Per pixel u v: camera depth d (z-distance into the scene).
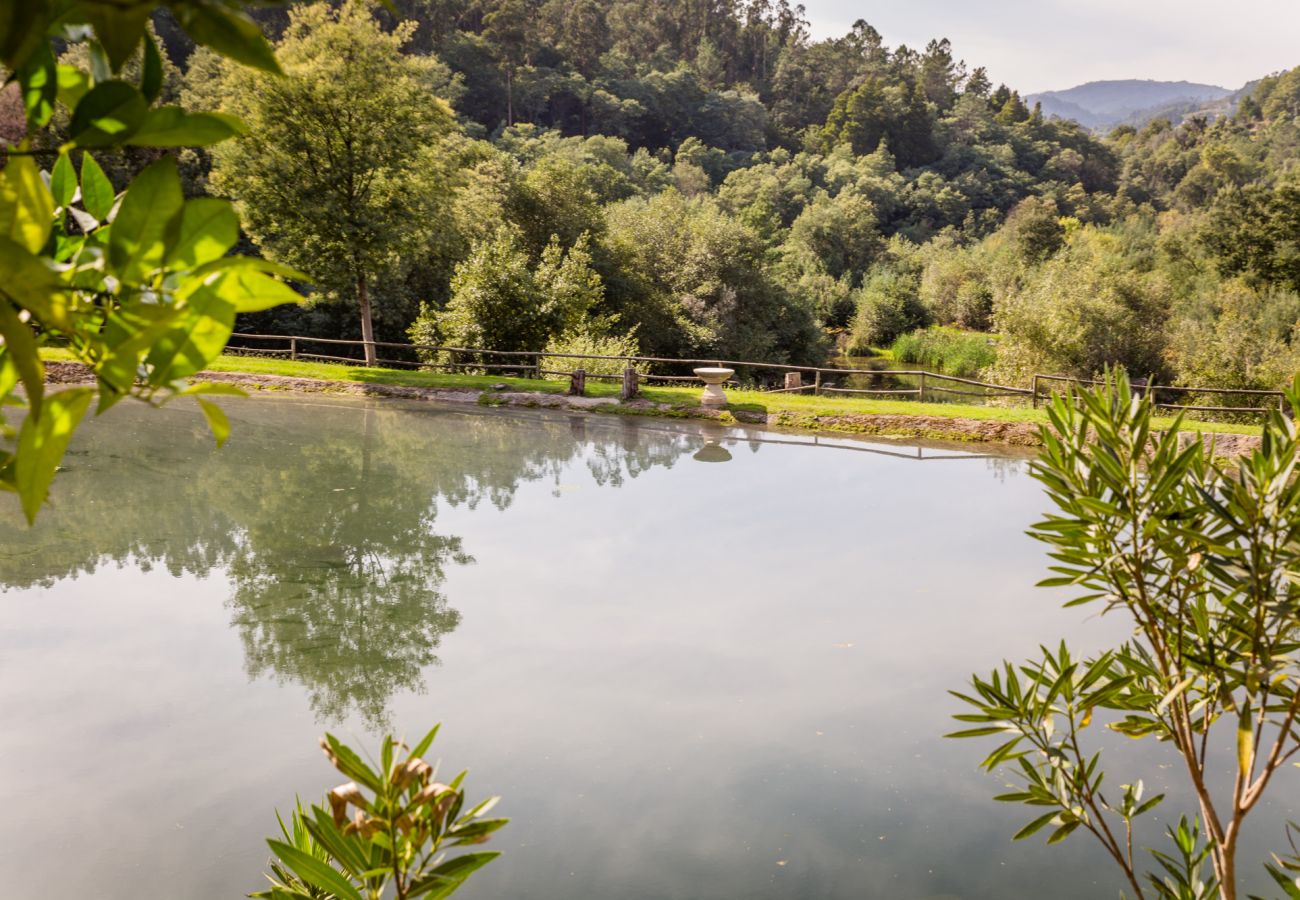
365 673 8.32
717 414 20.30
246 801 6.35
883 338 64.19
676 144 129.38
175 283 0.77
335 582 10.58
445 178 23.98
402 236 22.98
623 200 71.44
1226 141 165.88
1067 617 9.65
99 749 7.00
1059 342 34.03
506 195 40.72
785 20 187.50
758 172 107.69
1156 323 36.28
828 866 5.65
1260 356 32.22
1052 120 165.25
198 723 7.41
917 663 8.55
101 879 5.50
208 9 0.62
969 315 68.81
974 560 11.52
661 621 9.52
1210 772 6.79
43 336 0.79
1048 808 6.28
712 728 7.35
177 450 16.58
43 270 0.70
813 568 11.16
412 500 13.91
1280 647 2.38
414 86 22.69
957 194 118.00
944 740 7.19
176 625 9.35
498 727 7.36
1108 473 2.51
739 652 8.78
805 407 20.27
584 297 31.05
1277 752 2.39
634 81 129.88
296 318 35.25
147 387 0.77
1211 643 2.54
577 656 8.68
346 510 13.34
